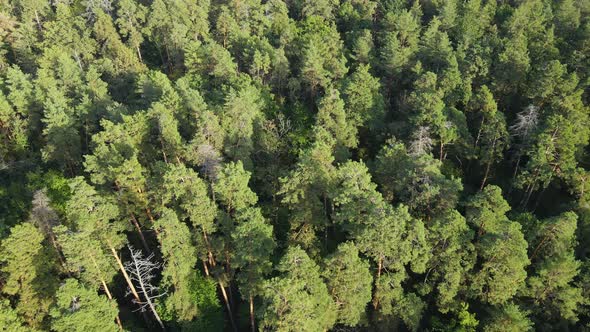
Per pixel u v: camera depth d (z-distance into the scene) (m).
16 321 35.31
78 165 61.56
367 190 45.66
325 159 47.16
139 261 41.72
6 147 62.50
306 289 36.12
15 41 83.38
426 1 98.38
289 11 102.56
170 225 39.53
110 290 47.53
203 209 41.38
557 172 57.88
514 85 73.94
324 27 84.56
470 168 68.88
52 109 56.66
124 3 85.69
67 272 42.19
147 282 48.12
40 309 39.78
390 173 53.41
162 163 46.06
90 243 38.03
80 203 39.53
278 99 75.69
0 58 77.12
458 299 45.84
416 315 43.22
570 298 44.09
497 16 95.62
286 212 54.88
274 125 63.12
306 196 47.03
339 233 53.00
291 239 48.56
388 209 40.78
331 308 38.78
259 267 39.66
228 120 56.59
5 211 52.91
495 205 45.03
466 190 64.12
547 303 46.00
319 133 54.09
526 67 72.19
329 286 39.38
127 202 46.19
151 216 48.09
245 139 56.72
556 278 44.19
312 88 71.56
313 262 36.62
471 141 63.66
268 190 55.88
